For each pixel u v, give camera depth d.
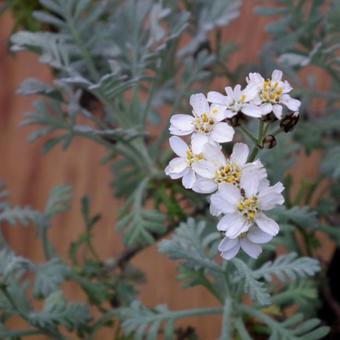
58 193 0.37
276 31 0.36
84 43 0.37
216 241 0.30
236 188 0.24
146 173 0.37
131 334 0.36
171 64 0.39
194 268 0.30
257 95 0.25
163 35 0.35
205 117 0.25
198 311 0.32
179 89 0.38
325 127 0.38
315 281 0.36
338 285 0.37
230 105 0.25
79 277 0.36
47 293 0.33
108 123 0.39
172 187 0.37
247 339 0.31
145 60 0.34
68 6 0.36
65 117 0.36
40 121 0.35
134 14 0.37
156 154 0.37
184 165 0.25
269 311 0.34
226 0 0.37
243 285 0.31
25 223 0.36
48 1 0.36
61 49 0.35
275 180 0.33
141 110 0.38
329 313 0.36
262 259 0.33
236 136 0.36
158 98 0.39
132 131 0.34
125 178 0.38
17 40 0.35
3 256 0.33
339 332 0.36
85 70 0.39
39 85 0.34
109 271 0.38
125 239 0.34
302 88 0.38
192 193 0.36
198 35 0.37
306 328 0.30
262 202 0.24
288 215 0.31
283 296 0.32
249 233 0.24
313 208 0.37
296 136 0.38
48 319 0.32
